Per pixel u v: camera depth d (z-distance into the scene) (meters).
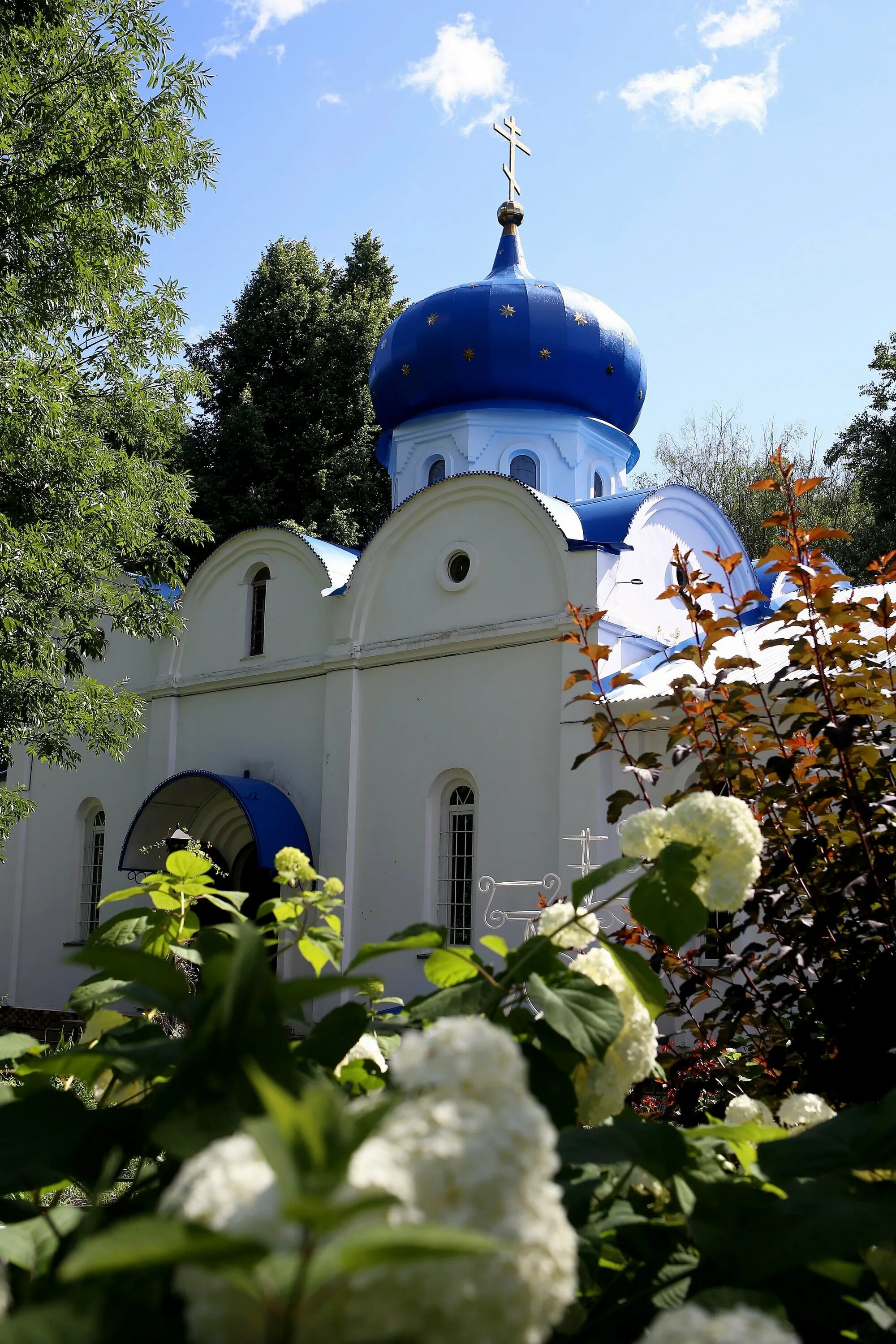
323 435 35.06
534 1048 2.09
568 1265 1.04
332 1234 0.96
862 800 5.09
